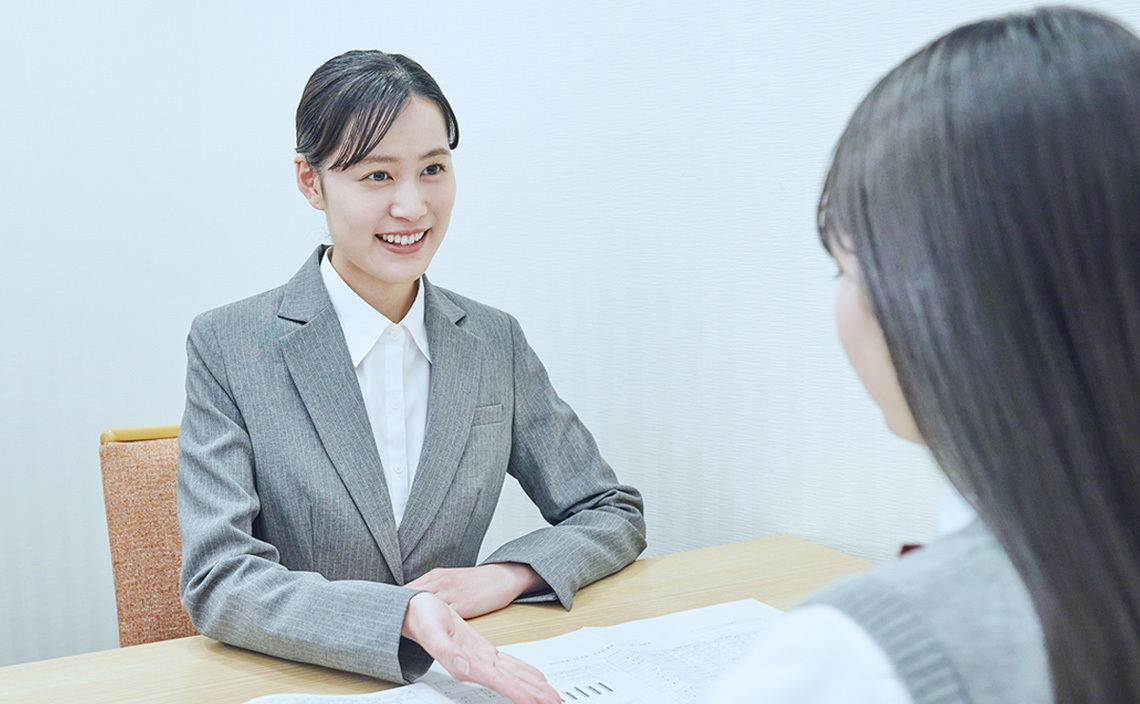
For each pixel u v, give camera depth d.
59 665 1.06
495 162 1.95
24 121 2.12
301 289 1.30
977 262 0.36
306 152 1.19
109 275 2.23
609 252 1.77
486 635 1.13
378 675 1.00
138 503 1.41
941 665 0.34
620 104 1.72
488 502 1.37
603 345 1.81
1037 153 0.35
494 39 1.91
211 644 1.13
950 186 0.37
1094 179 0.35
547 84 1.84
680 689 0.97
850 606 0.36
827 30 1.41
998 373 0.36
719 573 1.35
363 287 1.29
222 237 2.28
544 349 1.91
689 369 1.67
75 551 2.25
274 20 2.17
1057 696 0.34
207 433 1.23
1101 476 0.34
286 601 1.06
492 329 1.43
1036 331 0.35
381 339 1.29
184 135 2.26
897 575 0.37
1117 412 0.34
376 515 1.24
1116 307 0.34
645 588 1.29
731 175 1.56
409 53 2.05
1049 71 0.36
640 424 1.76
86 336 2.21
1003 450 0.36
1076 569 0.34
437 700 0.96
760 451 1.58
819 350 1.46
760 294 1.54
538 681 0.94
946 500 0.43
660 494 1.75
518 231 1.92
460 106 2.00
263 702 0.90
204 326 1.29
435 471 1.29
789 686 0.35
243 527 1.17
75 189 2.18
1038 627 0.35
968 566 0.37
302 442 1.23
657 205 1.68
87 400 2.23
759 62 1.50
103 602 2.29
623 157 1.73
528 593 1.26
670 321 1.69
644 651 1.06
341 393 1.25
